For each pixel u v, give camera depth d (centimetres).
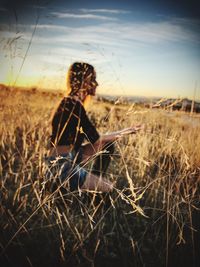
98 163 209
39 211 200
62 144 192
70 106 192
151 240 189
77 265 169
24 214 201
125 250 181
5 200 211
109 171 254
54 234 182
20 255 174
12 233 185
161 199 217
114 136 197
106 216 204
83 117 192
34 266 168
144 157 250
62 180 190
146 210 213
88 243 184
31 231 187
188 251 181
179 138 255
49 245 180
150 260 176
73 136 192
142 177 239
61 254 169
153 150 270
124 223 203
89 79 196
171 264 173
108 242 187
